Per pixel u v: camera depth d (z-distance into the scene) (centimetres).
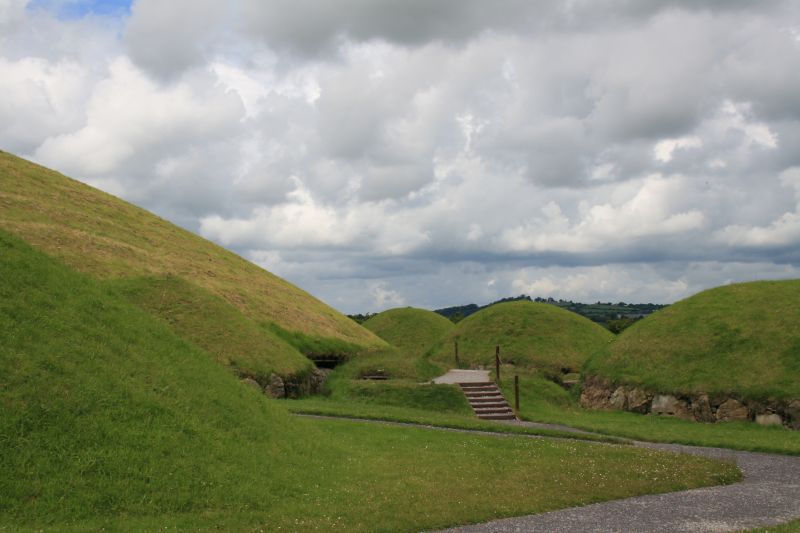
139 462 1470
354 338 5628
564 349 5759
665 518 1429
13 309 1700
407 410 3347
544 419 3309
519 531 1325
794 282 4134
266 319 4841
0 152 5812
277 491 1562
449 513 1437
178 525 1292
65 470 1369
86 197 5812
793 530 1296
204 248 6109
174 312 4006
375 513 1429
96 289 2123
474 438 2502
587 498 1605
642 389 3725
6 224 4291
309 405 3394
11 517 1229
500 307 6688
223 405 1908
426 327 8544
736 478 1905
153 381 1795
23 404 1448
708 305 4194
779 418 3050
